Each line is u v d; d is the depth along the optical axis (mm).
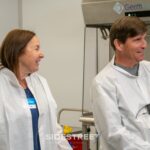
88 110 2914
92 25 2500
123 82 1491
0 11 3510
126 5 2275
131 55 1433
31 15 3553
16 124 1702
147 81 1527
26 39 1729
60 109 3324
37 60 1755
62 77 3441
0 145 1693
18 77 1796
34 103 1791
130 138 1387
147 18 2234
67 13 3350
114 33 1460
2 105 1703
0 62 1803
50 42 3473
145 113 1452
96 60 3150
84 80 3232
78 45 3312
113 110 1434
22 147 1713
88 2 2418
